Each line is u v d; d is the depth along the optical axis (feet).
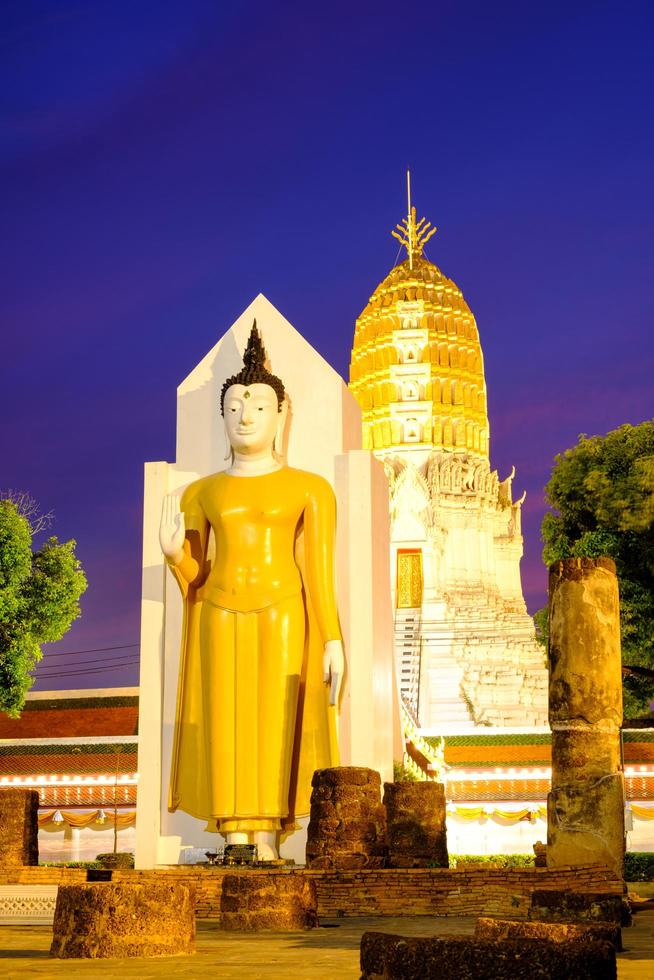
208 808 85.05
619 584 102.01
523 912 62.49
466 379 255.50
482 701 218.18
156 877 73.87
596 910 51.29
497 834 162.61
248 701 84.17
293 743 84.28
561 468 110.52
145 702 89.92
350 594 87.56
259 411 88.22
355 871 69.97
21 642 115.34
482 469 250.37
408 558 236.63
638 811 154.81
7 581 111.45
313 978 32.83
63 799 155.22
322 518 86.69
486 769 164.96
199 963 38.01
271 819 82.99
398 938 27.04
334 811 75.56
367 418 253.44
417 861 80.38
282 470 88.33
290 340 93.25
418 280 262.88
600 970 26.04
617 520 102.94
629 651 102.22
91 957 39.68
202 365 95.35
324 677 84.02
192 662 87.71
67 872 74.74
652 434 107.24
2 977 33.35
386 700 91.97
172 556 85.40
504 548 251.80
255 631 84.84
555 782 69.21
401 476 239.71
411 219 272.51
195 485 90.17
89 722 159.94
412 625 229.66
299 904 55.83
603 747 68.44
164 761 88.63
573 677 69.26
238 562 85.87
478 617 230.27
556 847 68.28
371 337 260.62
